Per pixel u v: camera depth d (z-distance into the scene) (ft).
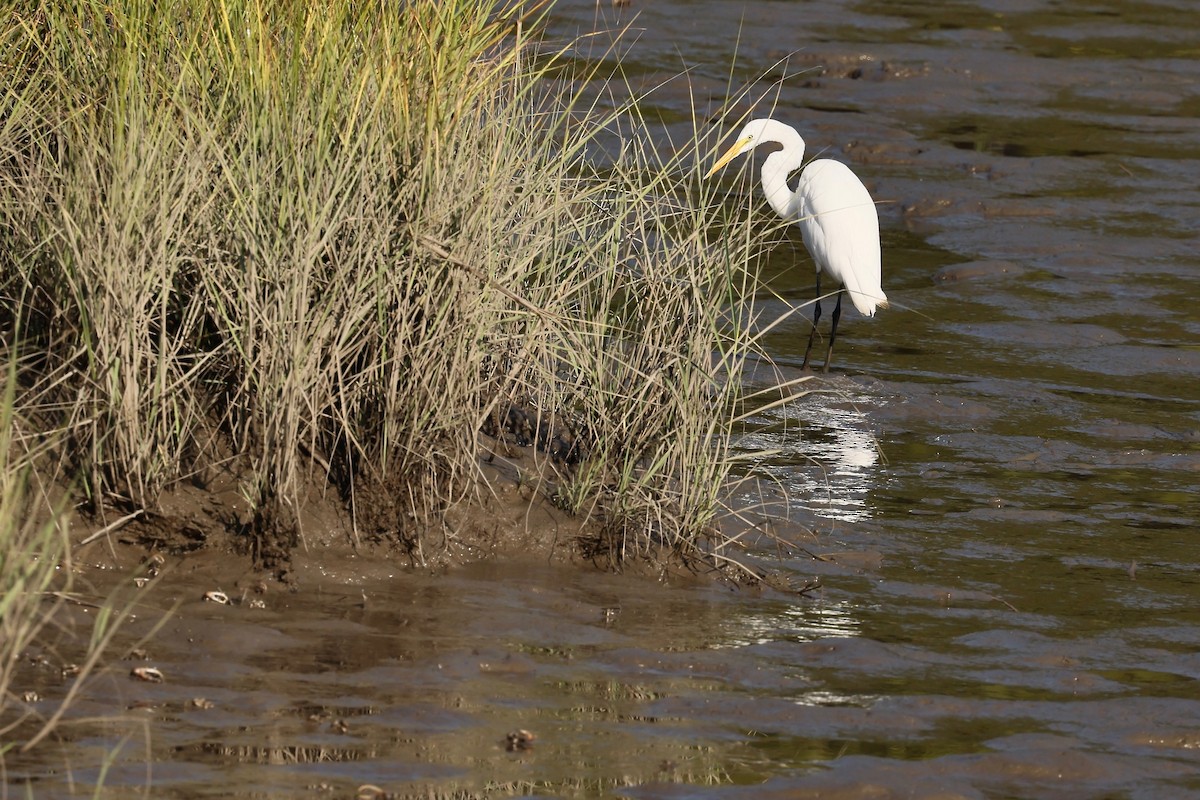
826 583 35.29
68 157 34.55
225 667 27.76
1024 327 60.23
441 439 34.50
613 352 36.55
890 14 121.90
